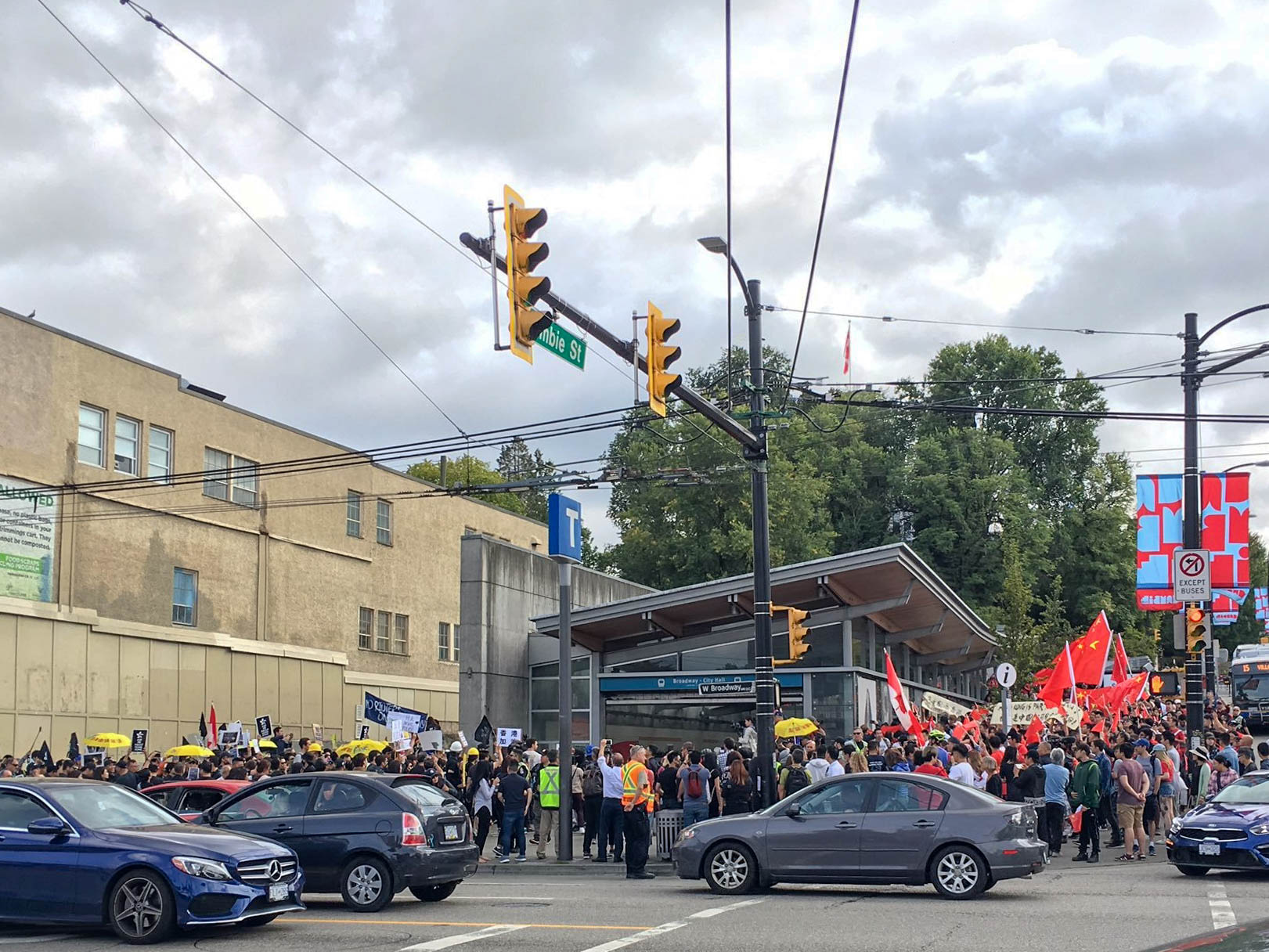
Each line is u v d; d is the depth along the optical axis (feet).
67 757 119.85
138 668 136.26
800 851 55.72
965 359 258.78
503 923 47.06
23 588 123.03
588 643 128.26
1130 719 111.75
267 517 158.71
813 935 43.16
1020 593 192.44
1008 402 254.27
